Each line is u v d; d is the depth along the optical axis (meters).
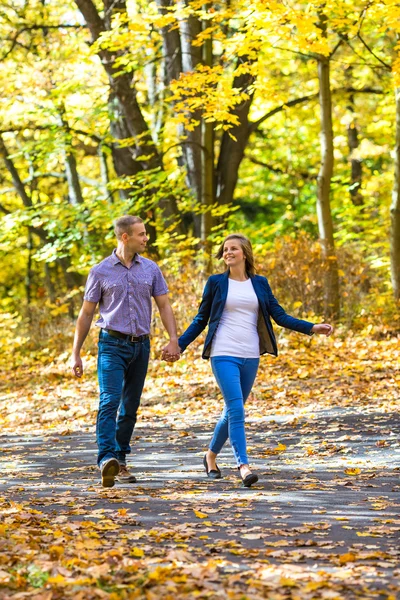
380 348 15.38
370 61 22.61
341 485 6.64
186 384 13.81
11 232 21.11
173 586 3.75
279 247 17.52
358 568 4.13
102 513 5.63
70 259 28.12
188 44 19.86
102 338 7.03
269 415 10.88
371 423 9.66
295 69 24.12
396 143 17.66
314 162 32.19
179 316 16.86
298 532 4.99
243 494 6.30
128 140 19.42
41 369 17.61
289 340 16.22
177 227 21.61
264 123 30.08
